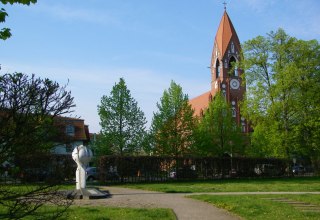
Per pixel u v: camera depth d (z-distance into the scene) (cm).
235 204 1573
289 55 4347
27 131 468
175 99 3906
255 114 4316
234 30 8675
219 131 4425
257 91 4341
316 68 4278
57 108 493
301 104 4153
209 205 1625
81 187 1956
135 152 3816
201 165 3847
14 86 474
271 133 4206
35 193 497
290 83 4091
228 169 4031
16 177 496
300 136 4234
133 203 1684
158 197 1956
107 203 1680
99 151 3753
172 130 3844
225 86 8294
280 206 1524
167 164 3603
